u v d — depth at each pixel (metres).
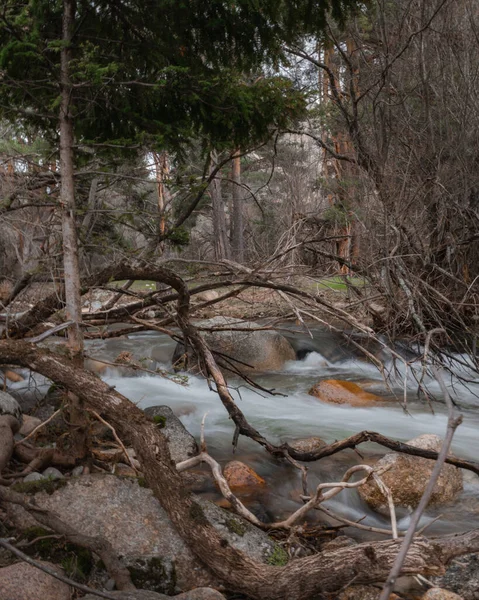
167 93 5.07
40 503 3.53
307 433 6.56
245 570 3.13
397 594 3.39
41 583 2.88
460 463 4.19
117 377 8.66
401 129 10.05
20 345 3.76
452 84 9.95
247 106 5.29
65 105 4.17
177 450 5.54
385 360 9.95
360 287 7.82
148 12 4.79
